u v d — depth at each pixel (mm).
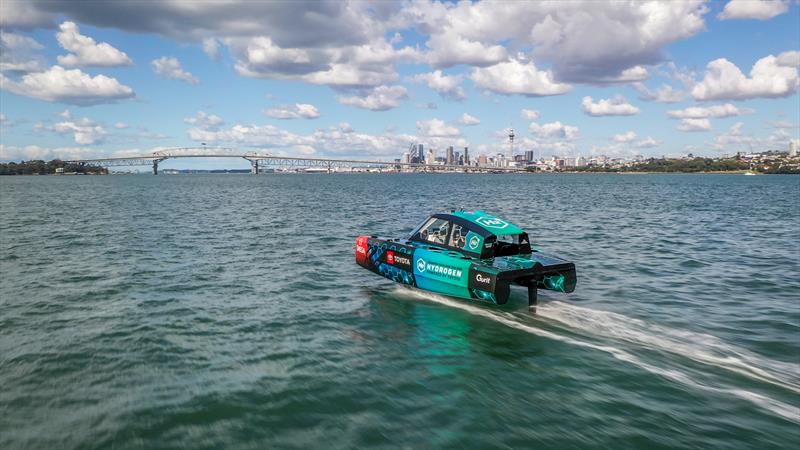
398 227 23453
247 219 27312
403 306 10164
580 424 5461
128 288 11664
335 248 17219
